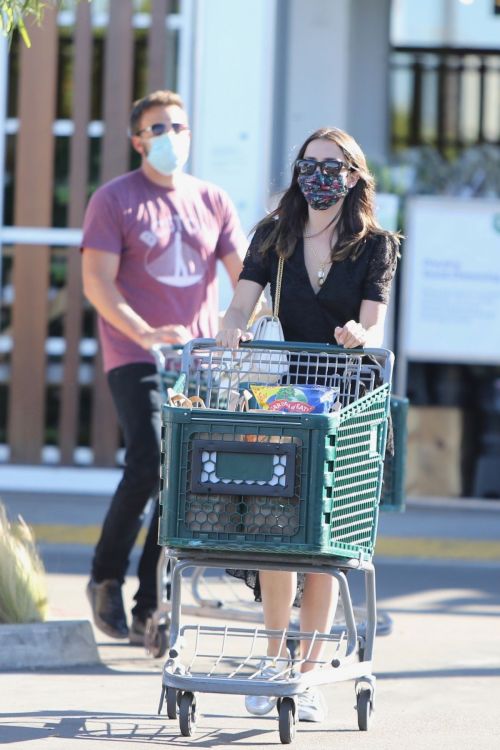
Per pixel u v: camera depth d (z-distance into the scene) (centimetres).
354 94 3105
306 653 1264
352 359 1269
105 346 1672
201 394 1372
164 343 1551
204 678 1136
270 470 1100
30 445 2895
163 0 2806
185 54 2795
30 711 1275
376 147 3116
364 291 1288
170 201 1680
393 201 2783
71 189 2866
